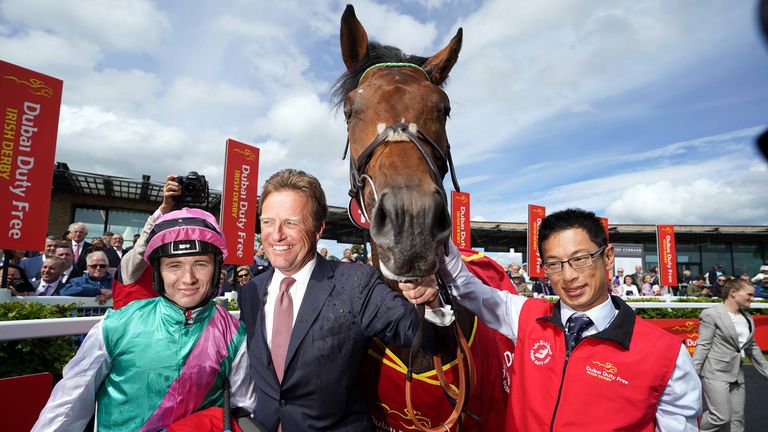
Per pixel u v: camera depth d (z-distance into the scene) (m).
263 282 1.57
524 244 20.86
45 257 4.29
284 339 1.42
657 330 1.36
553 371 1.43
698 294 11.85
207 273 1.36
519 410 1.50
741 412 3.31
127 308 1.34
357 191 1.62
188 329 1.33
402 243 1.13
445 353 1.47
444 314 1.36
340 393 1.39
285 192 1.47
